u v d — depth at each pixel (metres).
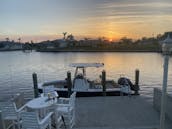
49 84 11.68
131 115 5.89
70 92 9.16
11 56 58.03
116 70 25.19
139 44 63.31
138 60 37.75
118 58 42.53
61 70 26.39
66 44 72.31
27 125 3.99
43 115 4.75
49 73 24.25
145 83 17.80
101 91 9.91
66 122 5.15
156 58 42.00
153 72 23.66
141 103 7.02
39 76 22.27
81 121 5.49
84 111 6.26
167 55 3.64
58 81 12.11
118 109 6.42
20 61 40.16
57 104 4.98
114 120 5.53
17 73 24.69
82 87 10.06
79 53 63.41
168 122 5.23
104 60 38.12
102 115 5.91
